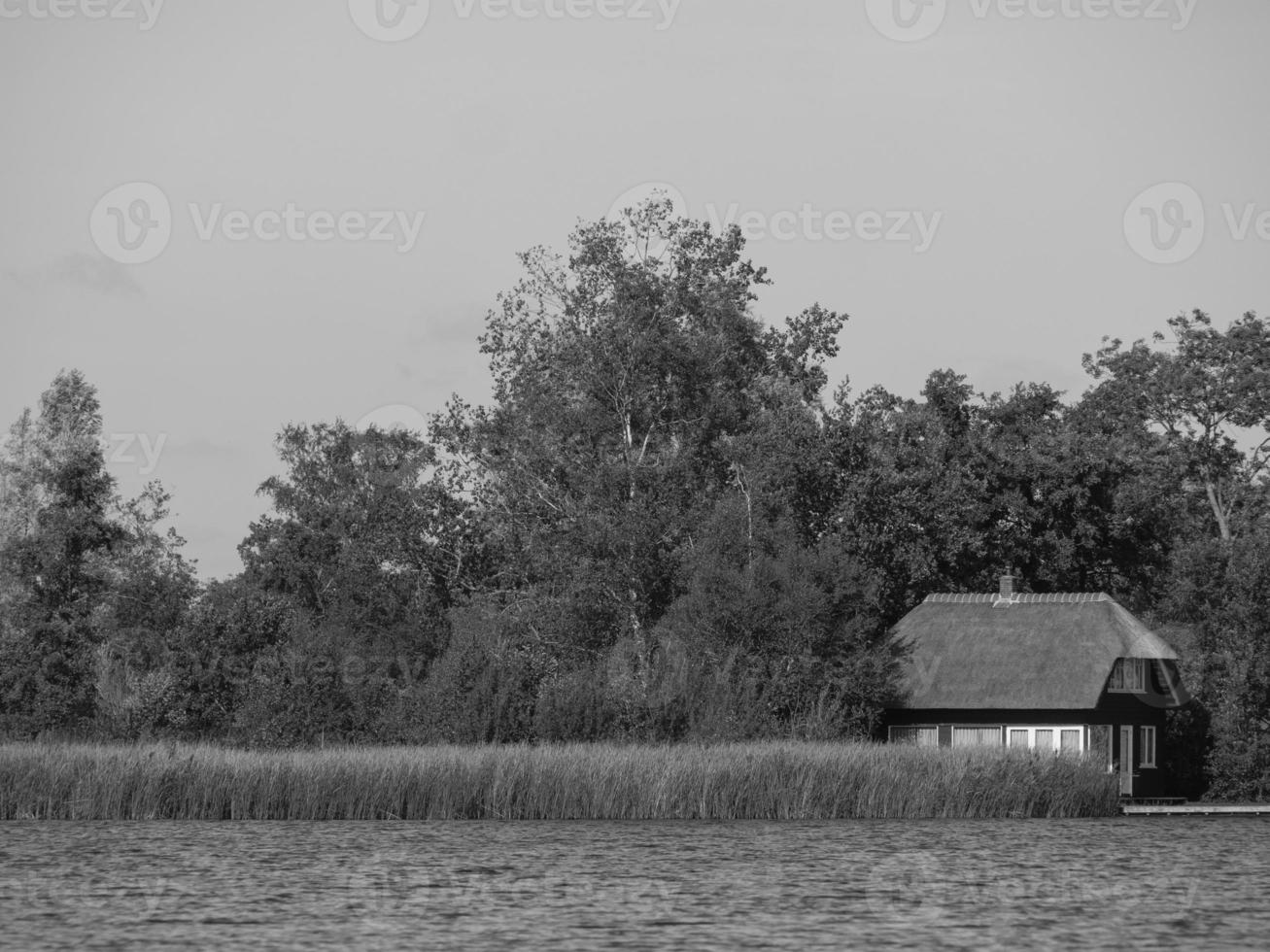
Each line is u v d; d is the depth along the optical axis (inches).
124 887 2918.3
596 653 5753.0
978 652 5329.7
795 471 6058.1
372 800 4101.9
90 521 6063.0
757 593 5285.4
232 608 5605.3
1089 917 2632.9
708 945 2379.4
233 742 5157.5
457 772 4160.9
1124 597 7160.4
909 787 4313.5
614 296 6122.1
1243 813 4648.1
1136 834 3863.2
